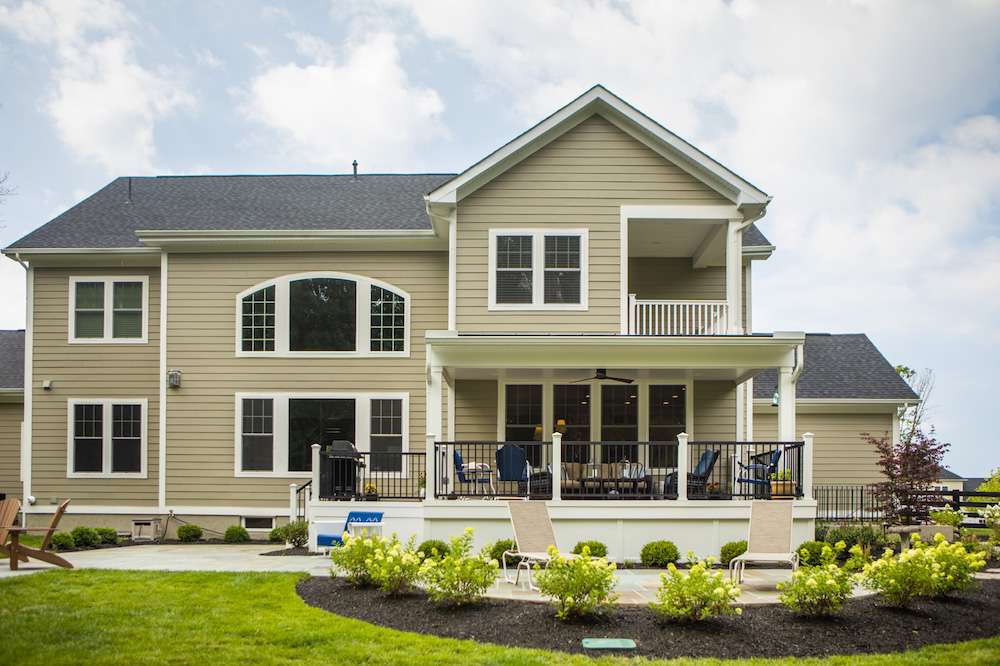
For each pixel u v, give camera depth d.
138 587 10.09
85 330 19.30
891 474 17.66
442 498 14.28
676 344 14.70
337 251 18.80
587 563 8.78
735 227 16.34
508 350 14.80
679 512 13.66
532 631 8.38
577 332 16.23
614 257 16.39
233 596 9.69
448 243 18.41
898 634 8.43
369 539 11.11
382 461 18.28
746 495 14.11
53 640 7.77
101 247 19.03
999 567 12.66
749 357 14.88
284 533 16.34
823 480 22.38
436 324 18.56
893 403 22.22
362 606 9.30
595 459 17.42
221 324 18.73
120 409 19.09
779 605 9.39
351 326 18.64
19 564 12.08
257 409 18.58
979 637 8.41
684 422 17.59
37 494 18.98
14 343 24.58
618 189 16.52
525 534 11.36
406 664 7.28
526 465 14.43
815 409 22.53
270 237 18.39
